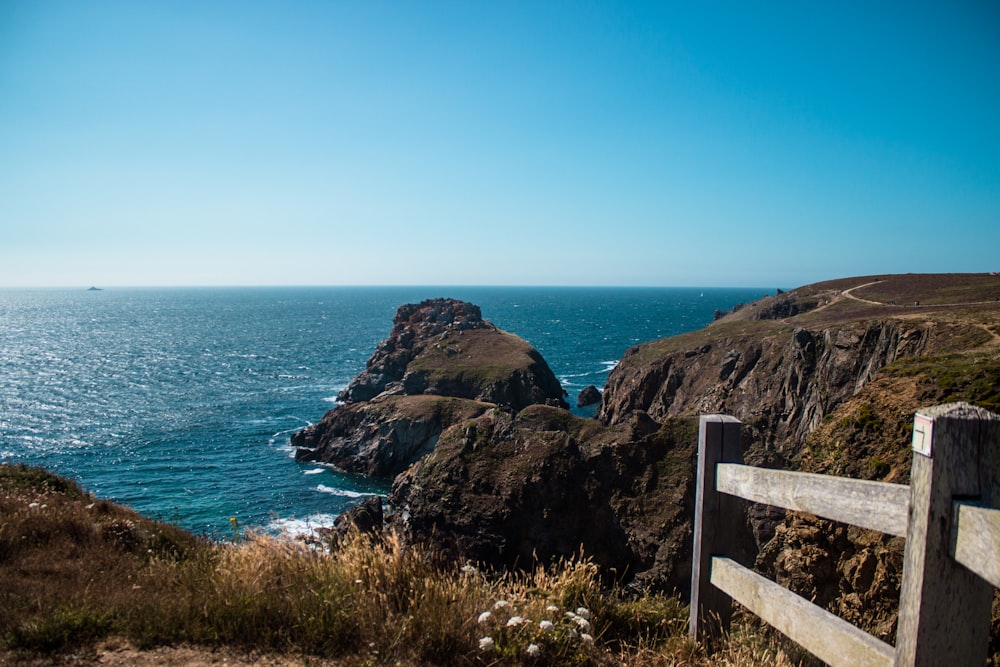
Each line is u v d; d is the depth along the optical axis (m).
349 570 6.32
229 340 171.25
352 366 120.50
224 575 6.28
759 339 60.94
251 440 67.00
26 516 9.35
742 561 13.88
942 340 33.38
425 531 34.84
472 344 95.31
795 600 4.30
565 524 32.56
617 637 5.92
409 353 91.25
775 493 4.51
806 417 45.81
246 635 5.30
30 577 7.00
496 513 33.38
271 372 112.81
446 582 6.14
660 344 76.81
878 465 11.96
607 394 76.88
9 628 5.26
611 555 31.36
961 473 3.03
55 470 54.59
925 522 3.06
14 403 83.81
